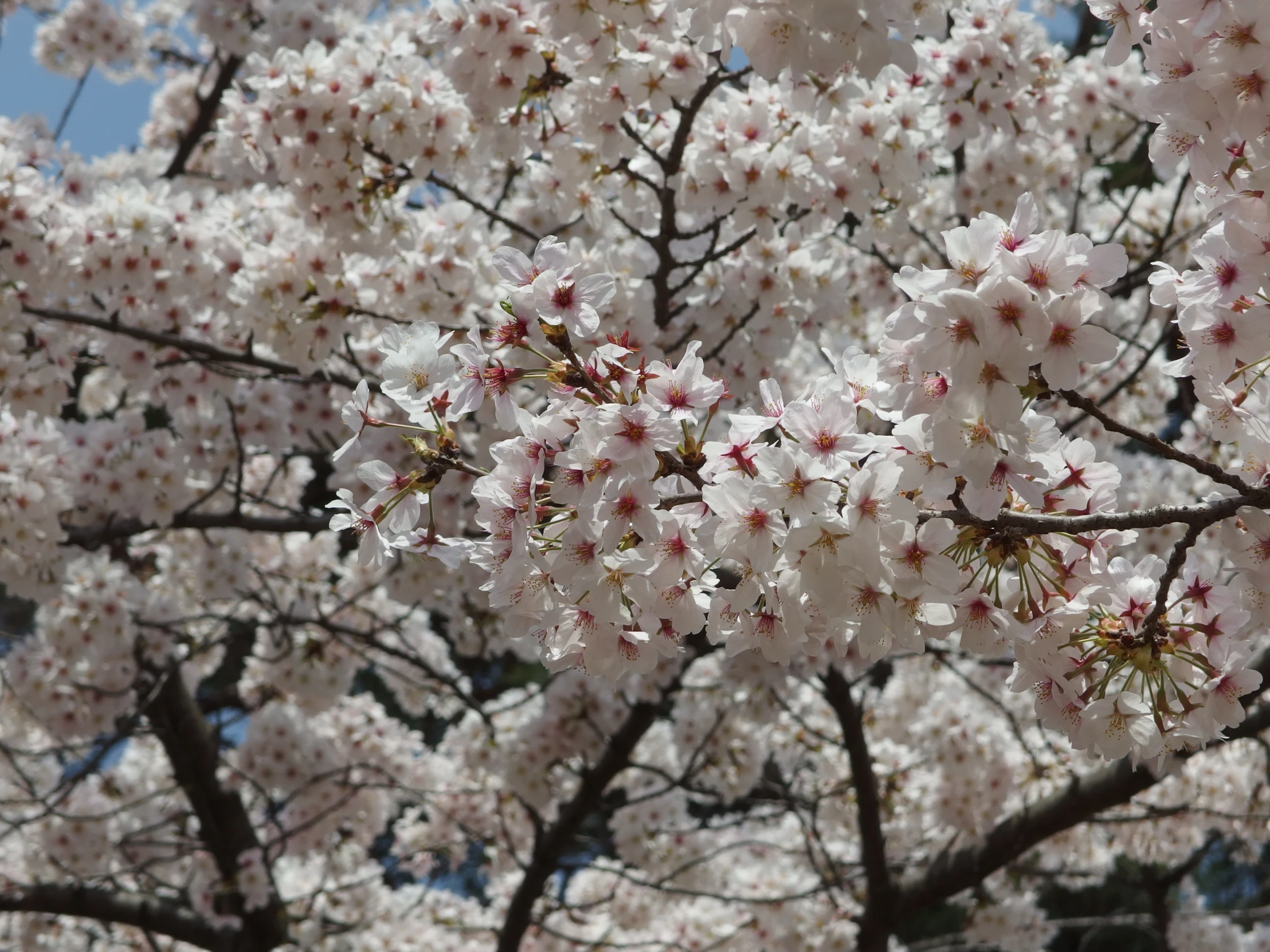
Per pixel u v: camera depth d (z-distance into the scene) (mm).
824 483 1846
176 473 5500
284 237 4750
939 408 1898
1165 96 2141
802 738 6879
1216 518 2068
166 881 6988
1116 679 2357
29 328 4941
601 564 1973
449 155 4469
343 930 6750
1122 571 2229
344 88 4328
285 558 7203
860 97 3801
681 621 2074
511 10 3881
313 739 6863
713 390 2010
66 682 6230
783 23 2332
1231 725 2184
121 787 7484
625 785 7141
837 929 6223
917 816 6242
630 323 4172
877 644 1952
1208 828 6305
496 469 2025
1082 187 6383
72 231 4723
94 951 7336
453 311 4652
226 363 5352
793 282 4672
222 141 4641
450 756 8500
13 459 4859
